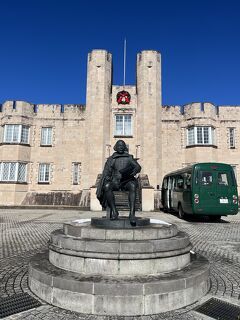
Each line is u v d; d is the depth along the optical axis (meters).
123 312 4.42
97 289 4.48
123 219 5.91
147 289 4.49
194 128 28.78
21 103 29.66
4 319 4.23
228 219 18.05
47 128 30.42
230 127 29.59
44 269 5.22
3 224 14.88
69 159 29.92
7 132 29.28
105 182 6.22
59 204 27.55
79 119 30.42
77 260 5.05
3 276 6.22
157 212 22.56
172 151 29.53
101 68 29.44
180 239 5.48
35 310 4.54
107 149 28.86
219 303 4.84
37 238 10.84
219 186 15.37
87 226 5.84
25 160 29.30
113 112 29.64
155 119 28.77
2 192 28.14
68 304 4.60
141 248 4.98
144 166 28.14
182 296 4.70
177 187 18.55
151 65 29.64
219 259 7.82
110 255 4.90
